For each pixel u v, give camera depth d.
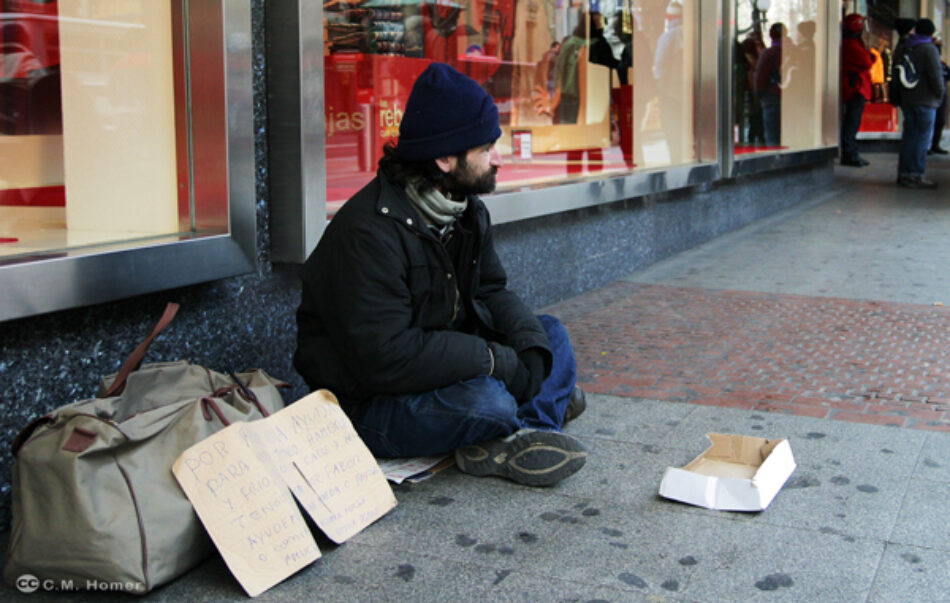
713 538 2.54
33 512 2.20
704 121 7.31
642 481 2.95
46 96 3.04
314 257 2.87
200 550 2.32
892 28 16.86
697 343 4.65
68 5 3.06
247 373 2.74
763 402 3.72
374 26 4.14
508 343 3.10
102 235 3.04
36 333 2.66
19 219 3.04
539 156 5.52
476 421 2.81
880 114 16.61
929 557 2.41
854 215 9.12
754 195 8.90
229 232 3.14
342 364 2.90
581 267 5.87
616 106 6.29
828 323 4.99
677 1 6.92
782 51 8.96
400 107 4.37
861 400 3.72
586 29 5.91
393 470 2.94
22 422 2.64
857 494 2.81
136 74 3.11
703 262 6.92
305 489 2.49
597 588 2.28
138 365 2.52
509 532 2.60
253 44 3.30
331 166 3.90
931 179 12.12
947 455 3.12
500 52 5.16
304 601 2.25
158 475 2.27
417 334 2.79
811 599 2.21
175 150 3.15
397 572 2.38
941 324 4.91
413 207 2.83
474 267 3.02
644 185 6.23
